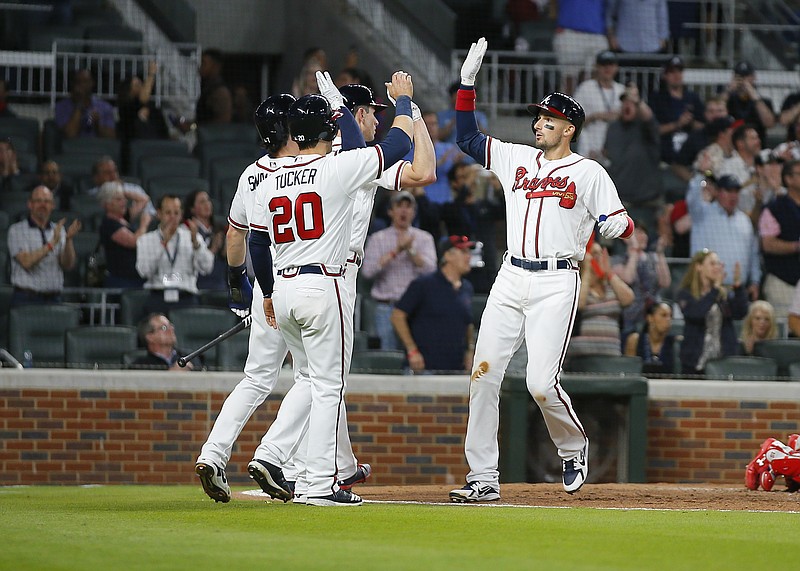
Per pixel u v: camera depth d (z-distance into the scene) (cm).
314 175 2023
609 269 3541
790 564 1479
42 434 3247
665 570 1418
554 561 1471
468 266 3641
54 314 3628
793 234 4309
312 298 2031
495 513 2008
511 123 5388
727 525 1877
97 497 2534
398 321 3597
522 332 2267
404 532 1733
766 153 4900
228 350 3581
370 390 3341
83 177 4475
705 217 4381
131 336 3562
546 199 2194
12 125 4738
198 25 5472
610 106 4881
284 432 2136
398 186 2055
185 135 5100
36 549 1550
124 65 5209
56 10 5384
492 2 5566
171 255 3816
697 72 5591
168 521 1878
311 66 4825
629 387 3278
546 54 5341
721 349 3741
